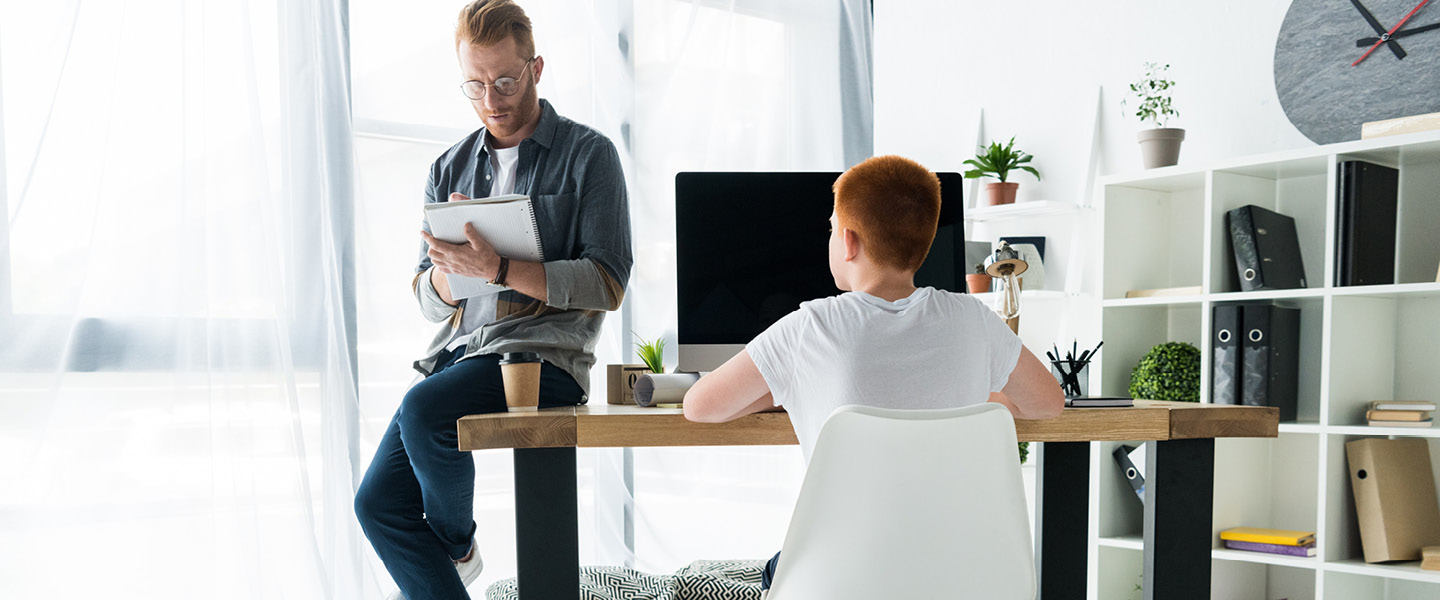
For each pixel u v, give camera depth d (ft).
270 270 8.64
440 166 6.91
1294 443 9.12
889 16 12.74
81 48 8.07
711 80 11.85
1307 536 8.23
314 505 8.87
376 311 9.53
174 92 8.36
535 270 5.72
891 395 4.24
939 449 3.90
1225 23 9.52
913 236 4.57
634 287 11.21
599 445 4.81
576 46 10.79
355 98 9.54
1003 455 3.99
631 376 5.81
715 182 6.28
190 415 8.29
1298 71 8.97
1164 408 5.34
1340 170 7.92
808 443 4.37
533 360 5.19
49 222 7.93
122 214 8.18
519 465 4.85
